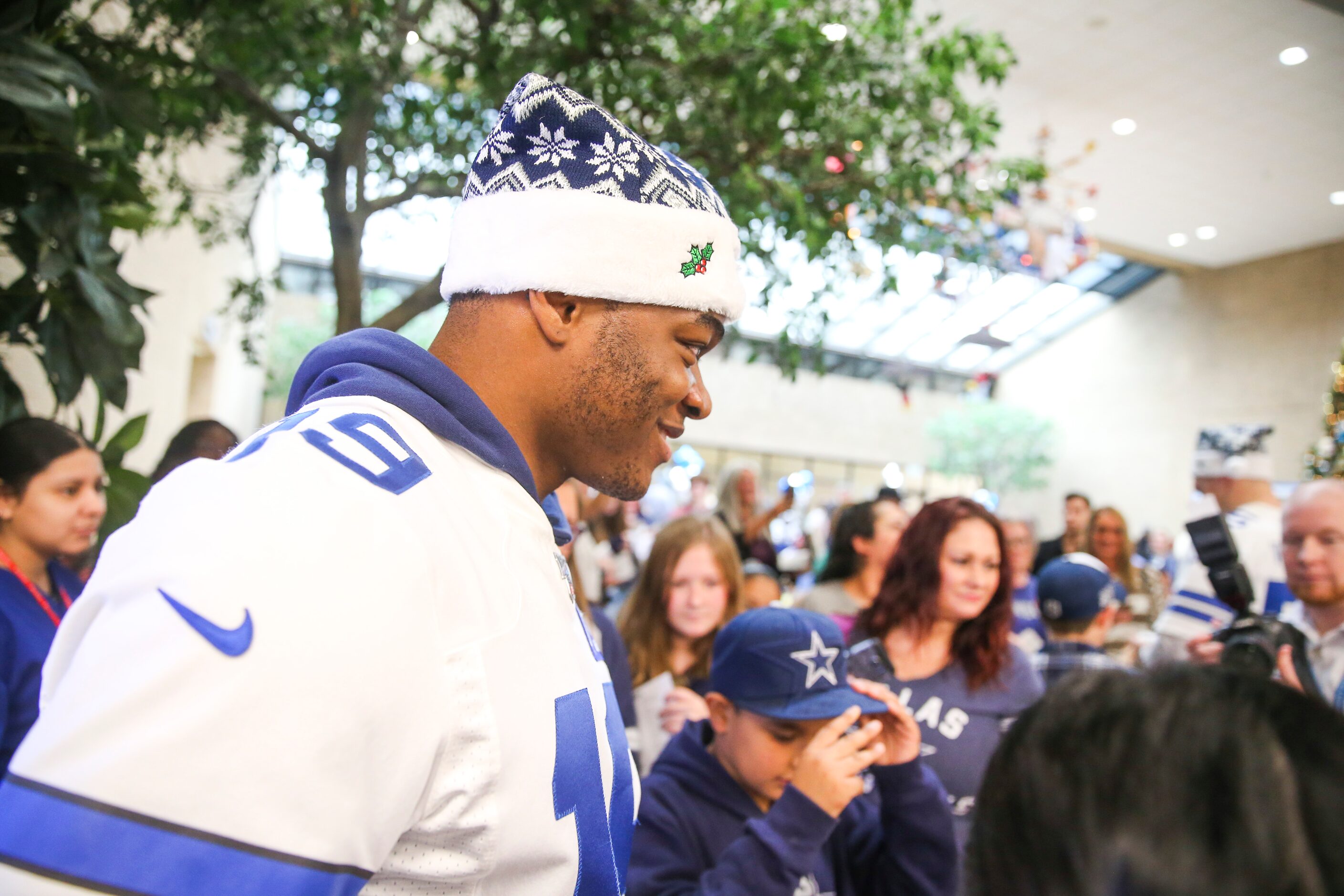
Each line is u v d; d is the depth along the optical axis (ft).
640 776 7.57
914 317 68.49
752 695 4.85
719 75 10.55
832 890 5.15
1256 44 32.01
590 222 2.39
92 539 6.36
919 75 11.94
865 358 70.69
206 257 23.98
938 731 6.81
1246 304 61.11
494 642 2.11
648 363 2.48
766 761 4.83
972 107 12.44
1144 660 1.68
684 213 2.49
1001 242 17.63
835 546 10.88
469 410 2.35
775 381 72.18
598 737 2.43
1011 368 77.20
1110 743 1.42
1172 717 1.41
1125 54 33.14
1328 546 6.58
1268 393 59.11
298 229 53.57
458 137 12.86
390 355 2.39
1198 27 31.24
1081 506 19.17
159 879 1.53
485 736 2.02
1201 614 8.60
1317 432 55.93
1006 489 68.80
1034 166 13.10
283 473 1.95
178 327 21.49
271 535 1.82
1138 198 48.52
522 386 2.47
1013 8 30.35
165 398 20.92
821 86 10.77
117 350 7.11
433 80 13.79
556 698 2.24
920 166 11.75
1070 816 1.39
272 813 1.63
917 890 4.89
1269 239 54.90
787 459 73.05
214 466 1.97
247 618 1.71
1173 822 1.31
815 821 4.18
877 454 74.79
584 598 7.61
